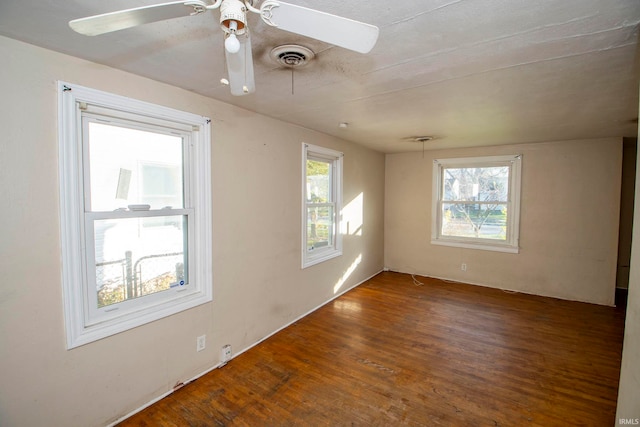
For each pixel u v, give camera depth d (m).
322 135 3.69
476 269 4.71
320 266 3.80
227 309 2.57
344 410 2.01
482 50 1.56
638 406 1.14
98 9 1.23
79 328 1.72
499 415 1.96
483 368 2.49
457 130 3.44
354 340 2.96
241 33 1.04
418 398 2.12
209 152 2.36
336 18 0.93
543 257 4.21
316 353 2.71
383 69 1.80
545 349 2.79
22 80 1.49
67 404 1.68
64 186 1.64
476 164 4.67
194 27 1.36
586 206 3.93
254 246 2.82
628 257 4.50
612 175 3.78
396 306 3.84
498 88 2.10
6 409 1.49
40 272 1.58
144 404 2.02
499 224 4.55
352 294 4.28
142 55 1.65
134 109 1.91
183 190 2.28
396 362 2.57
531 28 1.35
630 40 1.45
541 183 4.17
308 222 3.67
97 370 1.79
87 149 1.77
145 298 2.08
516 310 3.70
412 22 1.30
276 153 3.02
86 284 1.78
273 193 3.01
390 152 5.23
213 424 1.88
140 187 2.03
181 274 2.31
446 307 3.80
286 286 3.24
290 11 0.92
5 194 1.46
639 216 1.17
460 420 1.92
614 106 2.49
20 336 1.52
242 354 2.69
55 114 1.60
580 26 1.33
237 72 1.35
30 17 1.27
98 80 1.75
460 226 4.89
